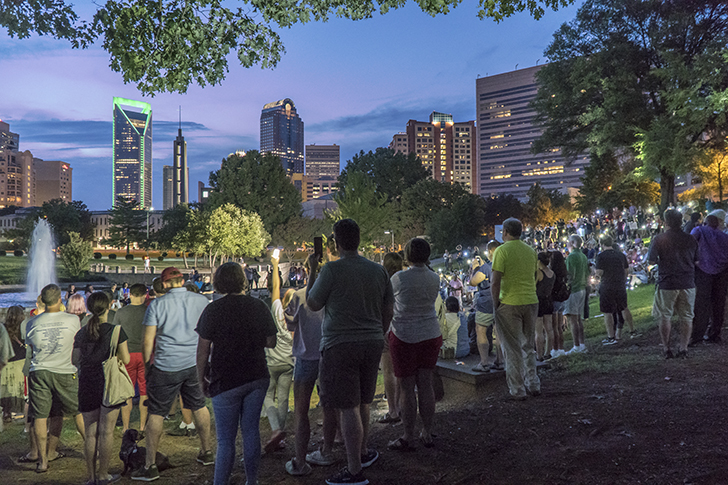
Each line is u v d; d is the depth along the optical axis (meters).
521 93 192.50
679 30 30.14
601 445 3.89
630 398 4.83
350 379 3.63
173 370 4.17
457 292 20.09
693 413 4.30
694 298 6.06
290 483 3.78
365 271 3.72
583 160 180.75
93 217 145.12
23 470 4.67
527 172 192.38
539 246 30.02
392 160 94.38
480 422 4.70
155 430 4.15
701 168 30.23
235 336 3.46
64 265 58.28
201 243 62.94
